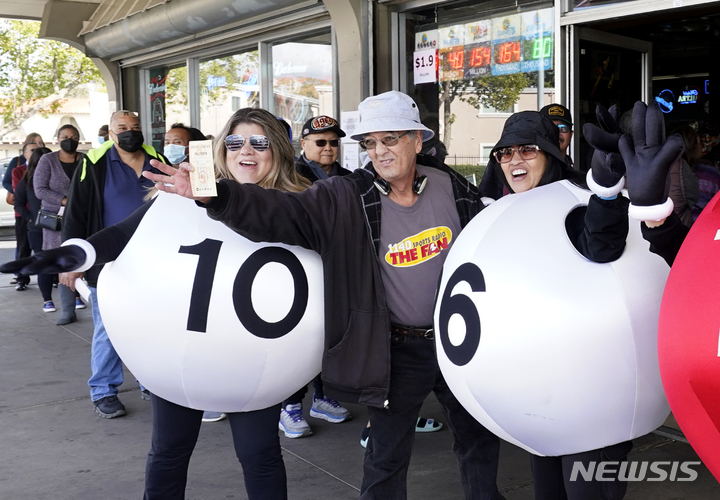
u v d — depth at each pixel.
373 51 6.16
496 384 2.05
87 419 4.50
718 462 1.64
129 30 9.38
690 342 1.61
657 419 2.05
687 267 1.67
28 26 24.22
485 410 2.15
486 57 5.77
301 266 2.44
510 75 5.61
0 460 3.86
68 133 6.30
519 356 1.98
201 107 9.58
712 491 3.34
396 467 2.62
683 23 7.27
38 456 3.91
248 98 8.52
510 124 2.40
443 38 6.08
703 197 4.60
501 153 2.43
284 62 7.87
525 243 2.08
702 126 8.16
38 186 6.25
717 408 1.58
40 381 5.30
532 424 2.05
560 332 1.93
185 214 2.46
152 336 2.35
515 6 5.52
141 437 4.18
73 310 7.24
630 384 1.95
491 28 5.71
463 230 2.37
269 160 2.62
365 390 2.50
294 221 2.33
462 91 5.98
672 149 1.66
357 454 3.88
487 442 2.76
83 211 4.18
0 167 16.02
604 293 1.95
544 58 5.36
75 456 3.90
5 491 3.47
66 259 2.30
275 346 2.36
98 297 2.52
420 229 2.56
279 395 2.46
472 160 5.98
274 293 2.36
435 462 3.74
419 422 4.19
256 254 2.38
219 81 9.10
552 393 1.97
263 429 2.48
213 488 3.48
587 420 1.99
